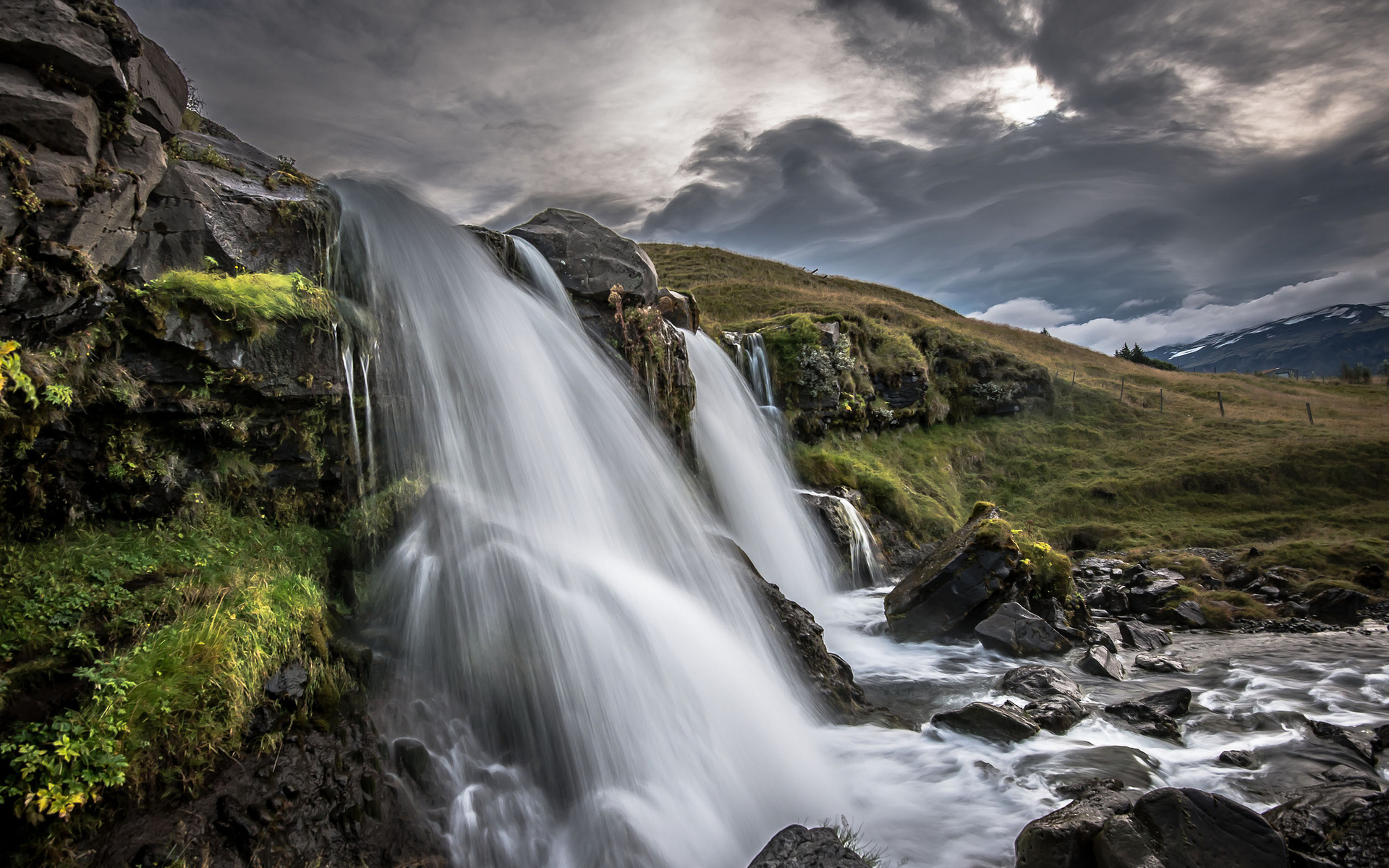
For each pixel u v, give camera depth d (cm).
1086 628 1406
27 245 537
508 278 1273
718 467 1814
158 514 666
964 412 3331
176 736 496
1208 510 2642
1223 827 546
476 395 1036
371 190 1004
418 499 873
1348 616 1559
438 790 612
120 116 623
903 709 1041
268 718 548
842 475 2247
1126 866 517
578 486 1108
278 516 762
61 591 548
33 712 469
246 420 741
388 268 966
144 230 689
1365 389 4641
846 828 698
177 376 688
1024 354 4253
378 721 627
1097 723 956
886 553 2055
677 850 646
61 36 554
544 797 664
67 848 437
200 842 475
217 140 875
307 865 512
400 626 742
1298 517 2470
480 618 731
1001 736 888
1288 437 3123
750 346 2558
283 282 776
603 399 1295
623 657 784
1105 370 4400
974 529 1469
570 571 838
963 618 1355
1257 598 1728
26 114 536
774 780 770
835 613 1565
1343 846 567
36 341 576
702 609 983
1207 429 3362
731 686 857
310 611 648
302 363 780
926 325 3653
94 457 627
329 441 812
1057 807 724
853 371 2756
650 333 1517
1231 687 1120
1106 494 2753
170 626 553
